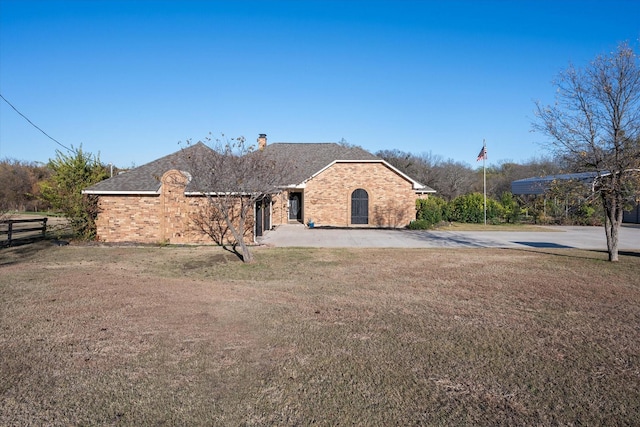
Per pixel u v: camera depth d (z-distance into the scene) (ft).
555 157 55.98
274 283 31.14
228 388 14.40
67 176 57.36
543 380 15.20
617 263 41.50
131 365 16.22
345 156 95.66
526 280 32.73
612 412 13.08
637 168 38.14
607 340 19.31
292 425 12.19
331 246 54.39
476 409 13.16
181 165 59.67
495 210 102.89
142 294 27.40
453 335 19.79
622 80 39.37
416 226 84.12
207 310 23.68
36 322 21.36
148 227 57.36
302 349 17.94
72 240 56.75
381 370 15.93
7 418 12.43
